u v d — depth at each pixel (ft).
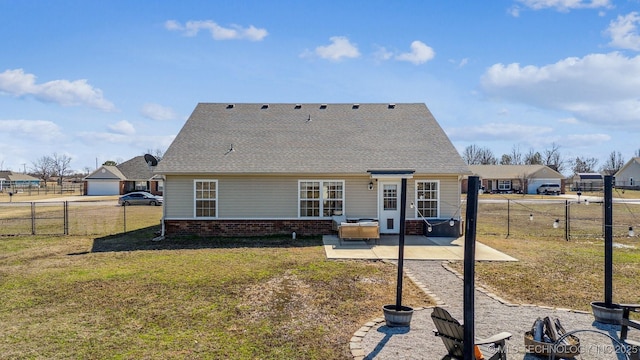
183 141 63.52
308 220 59.31
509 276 36.22
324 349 20.97
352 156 61.00
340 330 23.61
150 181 182.29
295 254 45.80
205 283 33.50
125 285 32.91
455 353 18.19
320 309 27.35
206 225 58.80
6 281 34.32
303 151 62.08
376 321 24.82
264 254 45.75
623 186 238.48
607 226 25.18
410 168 58.49
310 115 72.28
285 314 26.32
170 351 20.72
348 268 39.17
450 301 29.22
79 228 70.64
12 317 25.63
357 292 31.32
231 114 71.72
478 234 63.87
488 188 224.53
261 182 59.06
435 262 42.24
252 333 23.13
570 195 194.90
